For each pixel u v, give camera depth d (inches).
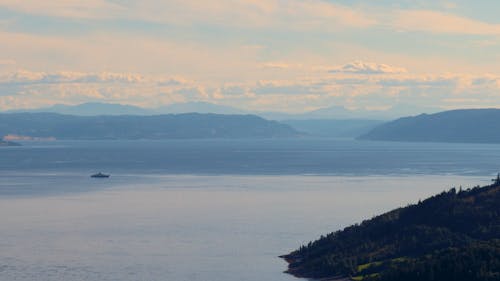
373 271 6904.5
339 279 6899.6
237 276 7204.7
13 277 7175.2
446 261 6343.5
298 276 7185.0
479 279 5949.8
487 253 6338.6
